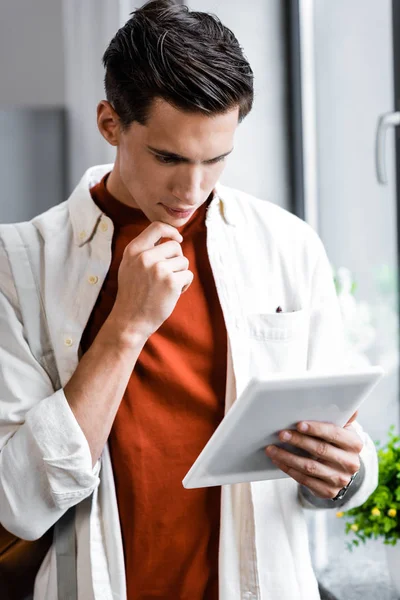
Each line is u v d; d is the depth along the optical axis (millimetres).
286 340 1555
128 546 1504
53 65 3021
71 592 1500
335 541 2381
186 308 1547
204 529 1509
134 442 1498
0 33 3027
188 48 1292
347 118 2797
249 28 2881
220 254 1563
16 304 1533
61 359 1511
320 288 1624
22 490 1425
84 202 1577
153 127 1312
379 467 1901
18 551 1551
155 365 1514
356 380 1330
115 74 1370
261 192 2930
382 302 2707
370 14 2654
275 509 1534
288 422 1374
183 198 1354
